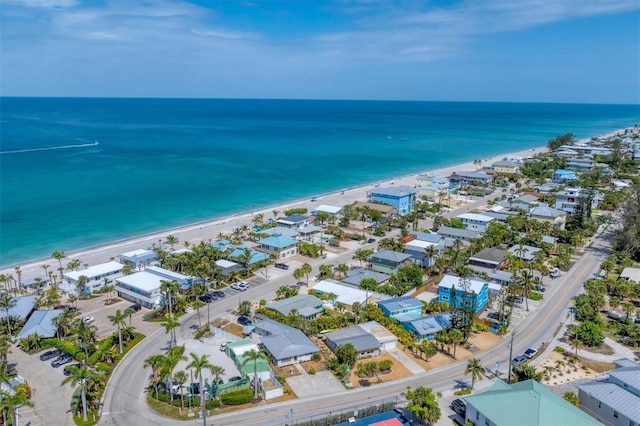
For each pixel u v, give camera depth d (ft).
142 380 321.32
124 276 472.03
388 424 267.59
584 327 366.84
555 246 574.97
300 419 278.67
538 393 255.50
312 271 519.60
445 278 452.76
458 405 284.20
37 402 299.17
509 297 437.58
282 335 356.79
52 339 367.04
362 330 371.35
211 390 303.48
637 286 435.94
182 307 424.46
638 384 267.59
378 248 570.87
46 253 590.55
